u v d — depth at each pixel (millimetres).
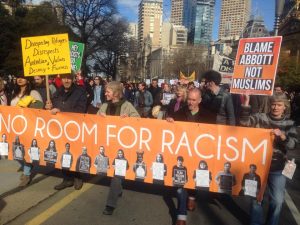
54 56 6094
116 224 5082
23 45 6227
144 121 5152
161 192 6414
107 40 63469
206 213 5641
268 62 5707
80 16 60250
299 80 38469
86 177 7098
